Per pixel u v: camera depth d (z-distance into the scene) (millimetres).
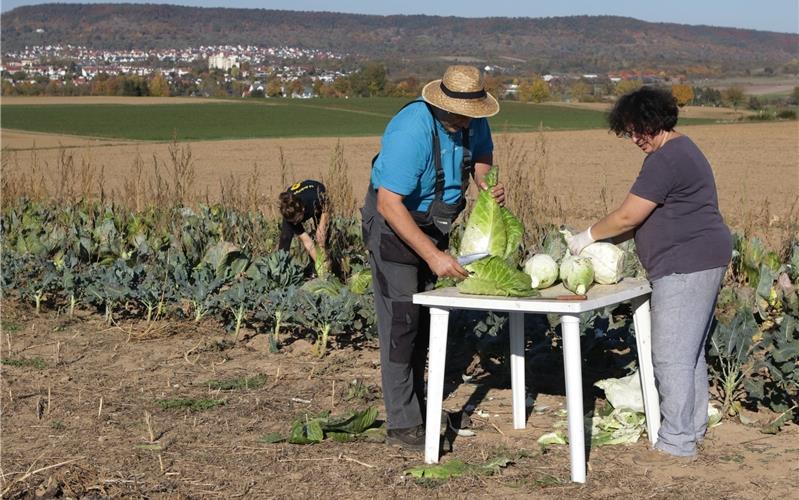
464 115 4582
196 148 42406
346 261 9039
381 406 5805
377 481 4562
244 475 4656
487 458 4863
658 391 4930
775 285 7508
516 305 4355
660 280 4695
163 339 7422
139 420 5523
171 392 6102
